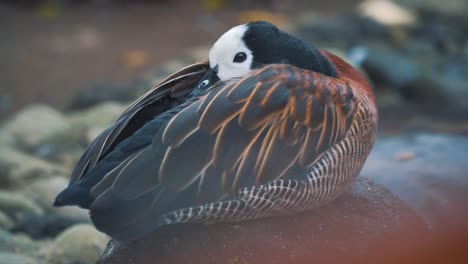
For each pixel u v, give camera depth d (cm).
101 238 909
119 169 622
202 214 635
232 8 1944
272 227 699
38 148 1262
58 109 1445
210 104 646
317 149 668
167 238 690
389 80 1534
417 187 978
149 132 646
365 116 718
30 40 1717
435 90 1515
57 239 927
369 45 1688
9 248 911
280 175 651
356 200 780
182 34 1770
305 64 742
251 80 668
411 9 1911
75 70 1587
